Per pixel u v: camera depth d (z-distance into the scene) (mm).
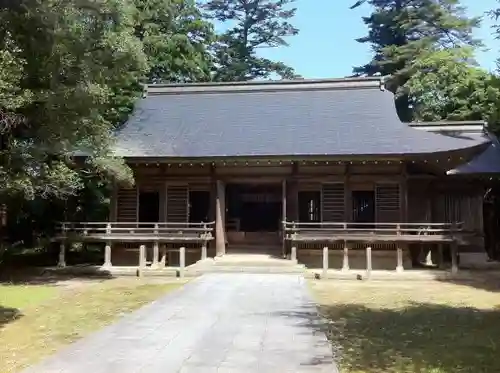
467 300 11836
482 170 19141
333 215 18359
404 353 7031
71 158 16156
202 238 16953
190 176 19062
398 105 39656
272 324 8773
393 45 40000
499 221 21672
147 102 23453
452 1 39562
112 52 13484
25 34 10875
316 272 16078
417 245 18875
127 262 18656
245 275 15477
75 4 11758
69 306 10898
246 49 43969
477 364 6508
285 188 18344
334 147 17469
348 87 22859
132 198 19328
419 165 18422
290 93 23062
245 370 6109
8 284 14508
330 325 8867
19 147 11586
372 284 14734
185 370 6113
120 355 6789
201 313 9758
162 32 27516
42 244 21766
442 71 32844
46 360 6594
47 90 11609
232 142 18641
